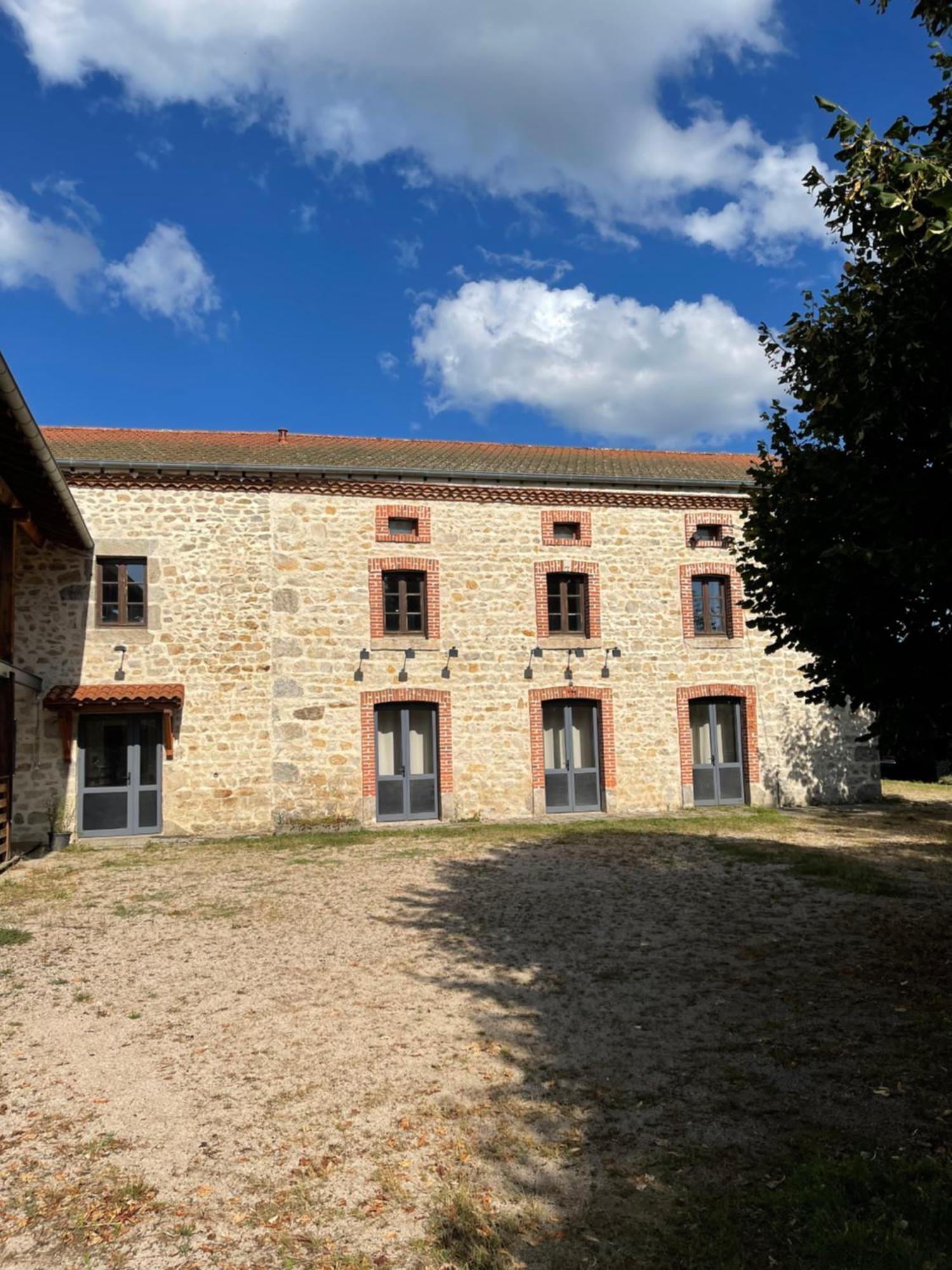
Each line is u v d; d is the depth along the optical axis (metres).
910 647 5.21
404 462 14.93
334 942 7.00
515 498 14.74
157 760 13.04
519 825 13.39
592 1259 3.03
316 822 13.38
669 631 15.24
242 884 9.34
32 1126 4.05
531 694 14.53
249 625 13.48
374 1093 4.35
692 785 15.14
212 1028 5.20
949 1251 2.92
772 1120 3.96
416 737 14.30
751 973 6.05
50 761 12.48
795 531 5.58
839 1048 4.72
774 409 6.02
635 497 15.20
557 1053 4.77
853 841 11.52
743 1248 3.04
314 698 13.60
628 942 6.89
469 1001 5.61
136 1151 3.83
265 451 15.33
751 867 9.68
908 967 6.04
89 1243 3.19
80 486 13.08
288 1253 3.12
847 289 5.35
